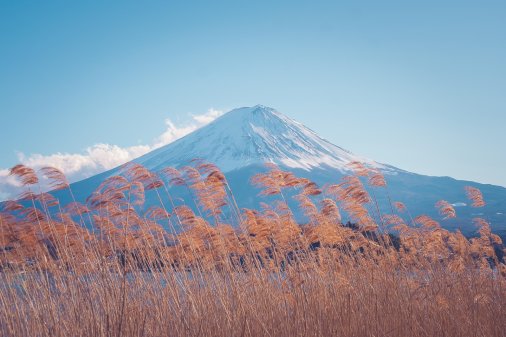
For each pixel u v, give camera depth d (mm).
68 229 9406
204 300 9016
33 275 9086
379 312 9492
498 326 9789
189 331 8508
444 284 10633
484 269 11656
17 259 9312
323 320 9117
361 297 9742
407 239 12000
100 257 8953
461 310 9797
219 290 9234
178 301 8820
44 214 9617
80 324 8219
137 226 9805
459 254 12062
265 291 9461
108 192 9680
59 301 8633
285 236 10625
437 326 9500
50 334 8156
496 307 10297
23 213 9531
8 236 9305
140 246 9586
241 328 8672
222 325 8766
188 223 10102
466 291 10562
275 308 9203
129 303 8516
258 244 10516
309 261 10336
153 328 8586
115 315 8117
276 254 10445
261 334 8781
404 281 10391
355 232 11570
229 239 10422
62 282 8852
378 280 10336
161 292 8898
